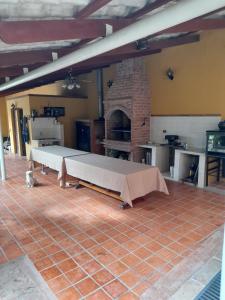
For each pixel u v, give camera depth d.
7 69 4.32
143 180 3.79
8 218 3.61
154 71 6.02
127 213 3.72
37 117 7.71
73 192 4.73
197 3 1.61
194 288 2.14
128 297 2.07
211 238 2.96
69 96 8.40
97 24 2.55
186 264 2.48
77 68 6.03
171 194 4.51
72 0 1.99
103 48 2.36
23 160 8.09
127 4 2.42
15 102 8.65
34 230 3.24
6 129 11.12
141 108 6.12
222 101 4.82
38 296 2.09
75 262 2.54
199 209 3.84
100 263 2.52
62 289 2.17
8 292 2.14
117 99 6.38
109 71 7.35
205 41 4.93
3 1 1.80
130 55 5.30
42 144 7.47
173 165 5.79
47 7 2.05
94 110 8.44
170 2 2.46
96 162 4.38
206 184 4.80
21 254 2.70
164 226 3.29
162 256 2.62
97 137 7.67
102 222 3.43
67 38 2.39
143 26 1.95
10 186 5.20
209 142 4.52
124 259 2.58
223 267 1.32
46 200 4.33
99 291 2.14
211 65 4.90
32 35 2.19
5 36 2.07
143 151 6.33
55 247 2.83
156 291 2.12
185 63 5.35
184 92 5.47
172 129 5.83
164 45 4.70
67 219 3.55
